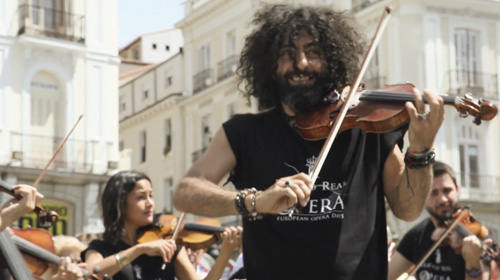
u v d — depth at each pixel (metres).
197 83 39.31
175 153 40.56
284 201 3.88
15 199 4.75
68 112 31.20
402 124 4.26
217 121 38.03
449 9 32.69
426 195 4.32
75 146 31.23
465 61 32.91
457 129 32.75
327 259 4.23
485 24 33.41
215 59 38.31
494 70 33.41
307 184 3.82
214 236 7.36
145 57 50.78
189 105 39.91
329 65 4.51
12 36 30.52
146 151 42.94
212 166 4.43
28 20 30.67
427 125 4.09
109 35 32.38
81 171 31.14
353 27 4.65
